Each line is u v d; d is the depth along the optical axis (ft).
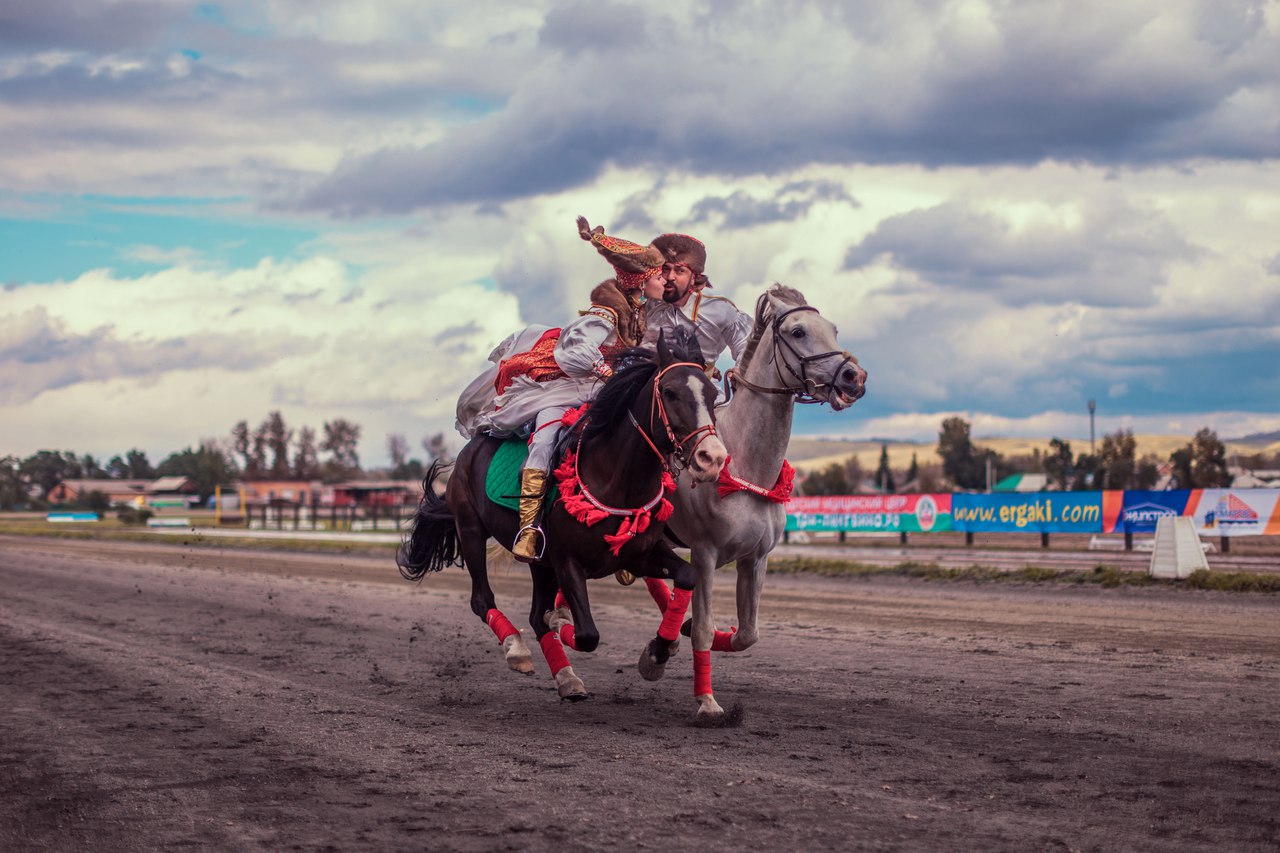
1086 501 71.92
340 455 509.76
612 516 20.89
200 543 113.19
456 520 25.68
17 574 67.31
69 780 17.81
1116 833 14.07
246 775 17.90
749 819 14.83
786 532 94.22
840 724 21.03
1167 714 21.18
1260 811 14.97
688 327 22.47
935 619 37.47
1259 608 37.99
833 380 20.22
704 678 21.59
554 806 15.65
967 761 17.89
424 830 14.69
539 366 23.81
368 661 30.96
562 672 22.75
